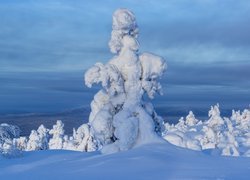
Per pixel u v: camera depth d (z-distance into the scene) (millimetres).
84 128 36719
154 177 11953
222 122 33156
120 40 17500
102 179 11953
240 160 14820
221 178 11742
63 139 48281
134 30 17688
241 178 11781
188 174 12266
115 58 17516
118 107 17297
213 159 14758
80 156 16406
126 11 17500
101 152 16562
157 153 14914
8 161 17312
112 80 17047
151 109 17797
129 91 17359
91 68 16906
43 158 17125
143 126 16625
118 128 16359
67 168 13914
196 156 14953
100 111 17109
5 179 12914
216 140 30609
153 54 17672
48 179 12406
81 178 12188
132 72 17219
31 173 13531
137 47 17391
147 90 17578
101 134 16922
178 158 14508
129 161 13992
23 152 20266
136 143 16469
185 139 19062
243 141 41719
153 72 17484
